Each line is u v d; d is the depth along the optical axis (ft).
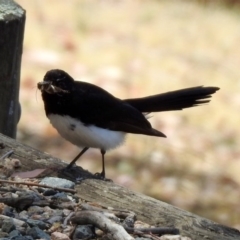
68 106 23.39
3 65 25.52
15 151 23.03
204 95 25.48
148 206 20.31
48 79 23.29
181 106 25.48
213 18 65.98
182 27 62.85
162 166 42.63
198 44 59.57
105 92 24.11
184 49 58.34
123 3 66.90
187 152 44.37
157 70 53.16
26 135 43.50
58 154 42.01
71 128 23.71
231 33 62.64
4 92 25.84
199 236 19.17
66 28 58.80
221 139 46.06
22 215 19.72
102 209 20.15
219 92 51.42
